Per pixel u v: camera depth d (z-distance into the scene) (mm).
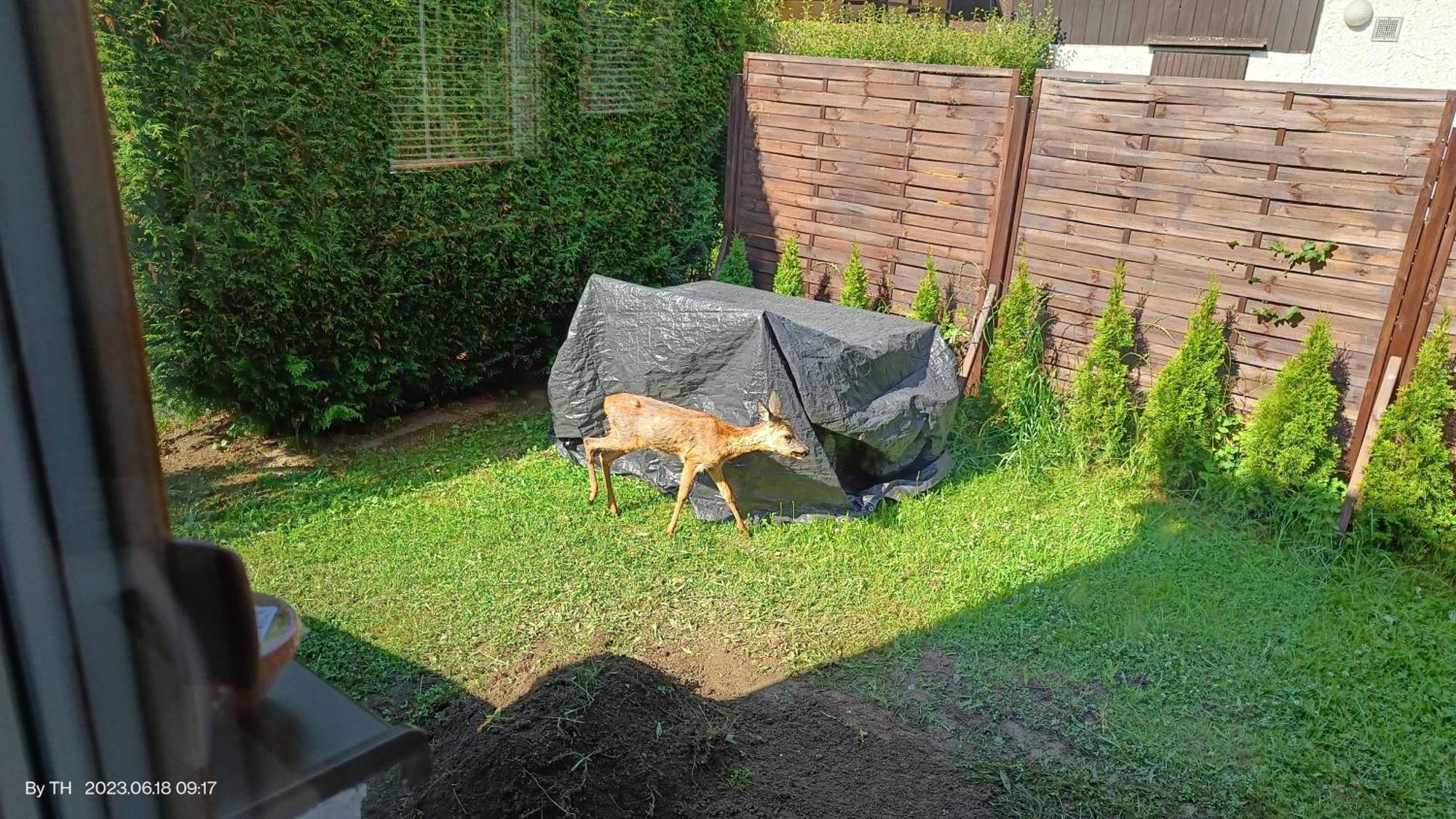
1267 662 3588
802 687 3389
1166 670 3529
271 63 4180
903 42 9430
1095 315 5551
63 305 495
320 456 4723
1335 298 4629
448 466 4949
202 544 627
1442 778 2986
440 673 3182
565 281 6324
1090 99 5328
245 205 4105
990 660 3572
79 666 531
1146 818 2791
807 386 4410
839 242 6730
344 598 3463
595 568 4082
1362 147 4434
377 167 4859
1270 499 4688
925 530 4555
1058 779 2947
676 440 4246
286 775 694
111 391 530
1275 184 4738
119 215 537
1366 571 4250
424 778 830
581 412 5102
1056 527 4625
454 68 5145
